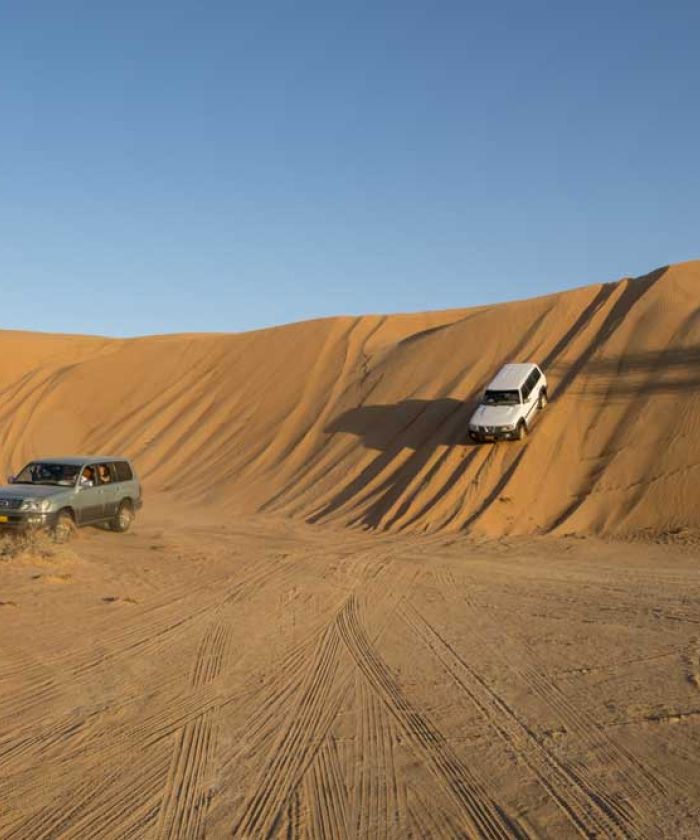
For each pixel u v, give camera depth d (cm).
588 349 3475
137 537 2125
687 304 3500
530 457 2822
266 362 4484
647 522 2447
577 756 682
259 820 568
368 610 1288
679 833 539
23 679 889
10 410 4662
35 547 1675
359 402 3769
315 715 790
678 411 2845
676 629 1156
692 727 748
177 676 913
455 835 544
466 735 734
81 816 572
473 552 2070
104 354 5328
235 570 1658
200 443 4031
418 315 4819
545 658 995
